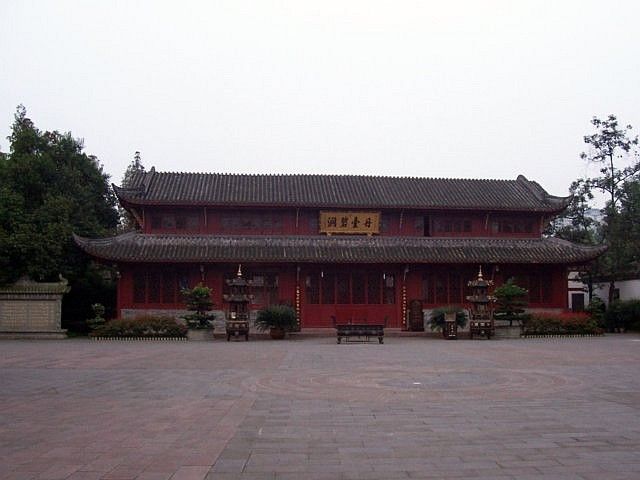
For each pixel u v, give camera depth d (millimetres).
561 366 23672
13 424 12711
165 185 50531
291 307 45500
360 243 49312
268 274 49375
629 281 58031
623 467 9344
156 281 47969
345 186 52969
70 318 51375
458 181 56375
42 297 43750
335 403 15188
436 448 10570
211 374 21125
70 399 15891
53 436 11578
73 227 48156
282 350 31828
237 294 41250
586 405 14844
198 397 16188
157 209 48844
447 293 50156
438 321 44531
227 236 48844
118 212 60438
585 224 60906
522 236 52375
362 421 12938
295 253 46969
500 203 51594
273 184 52406
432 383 18781
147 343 37719
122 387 18047
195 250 46719
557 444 10844
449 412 13938
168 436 11555
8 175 47969
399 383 18781
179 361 25703
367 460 9805
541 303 50875
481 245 50500
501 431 11922
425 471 9164
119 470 9227
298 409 14367
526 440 11148
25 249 43375
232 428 12258
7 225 44906
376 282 50094
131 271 47719
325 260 46375
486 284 43625
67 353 29703
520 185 56469
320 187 52344
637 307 50156
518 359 26594
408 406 14742
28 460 9820
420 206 49531
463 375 20781
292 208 49344
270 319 42938
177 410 14281
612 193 57312
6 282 43781
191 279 48188
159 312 47656
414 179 55750
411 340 41469
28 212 46781
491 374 21062
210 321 47688
